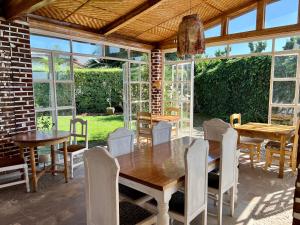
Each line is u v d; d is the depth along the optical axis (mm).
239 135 3945
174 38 6098
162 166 2150
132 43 5867
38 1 2838
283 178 3531
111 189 1639
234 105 7902
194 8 4789
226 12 5195
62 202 2857
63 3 3768
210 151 2648
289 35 4570
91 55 5055
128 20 4461
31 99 3863
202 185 2031
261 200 2865
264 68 7047
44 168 3705
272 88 4992
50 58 4266
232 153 2447
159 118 5230
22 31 3693
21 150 3316
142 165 2180
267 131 3684
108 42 5320
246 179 3504
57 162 4207
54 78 4324
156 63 6465
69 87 4629
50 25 4160
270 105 5043
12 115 3646
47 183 3426
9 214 2596
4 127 3572
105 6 4043
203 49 2514
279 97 4934
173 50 6297
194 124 8883
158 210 1797
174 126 5559
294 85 4730
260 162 4266
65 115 4594
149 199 2213
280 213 2574
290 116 4812
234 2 4863
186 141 3189
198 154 1913
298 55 4617
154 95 6582
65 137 3395
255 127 4031
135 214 1870
